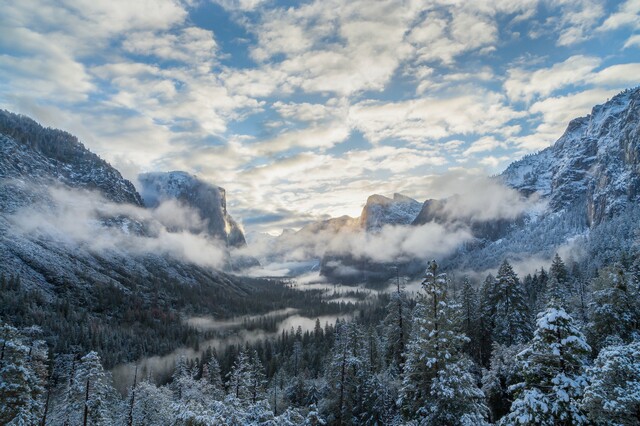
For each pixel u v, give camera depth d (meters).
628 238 164.50
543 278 106.12
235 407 28.22
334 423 53.00
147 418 61.88
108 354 135.75
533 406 20.17
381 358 71.38
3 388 36.00
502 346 54.03
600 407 19.55
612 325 43.41
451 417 28.31
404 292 62.75
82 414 46.03
